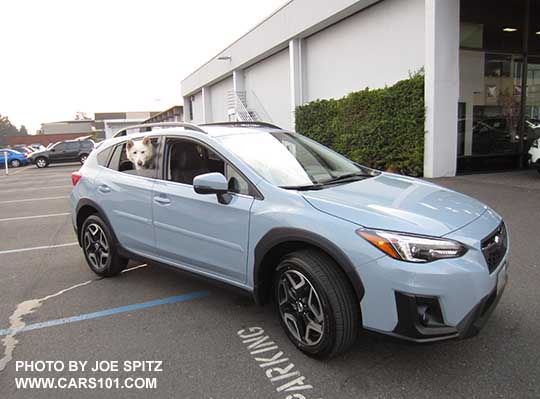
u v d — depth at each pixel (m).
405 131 10.72
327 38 15.07
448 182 9.46
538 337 3.05
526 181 9.32
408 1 11.24
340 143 13.20
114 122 52.31
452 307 2.41
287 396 2.55
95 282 4.66
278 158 3.62
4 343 3.36
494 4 11.27
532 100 12.24
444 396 2.47
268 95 20.42
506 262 2.92
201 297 4.12
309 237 2.73
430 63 9.95
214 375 2.80
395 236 2.47
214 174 3.22
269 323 3.51
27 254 5.96
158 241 3.94
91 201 4.62
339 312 2.65
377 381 2.64
